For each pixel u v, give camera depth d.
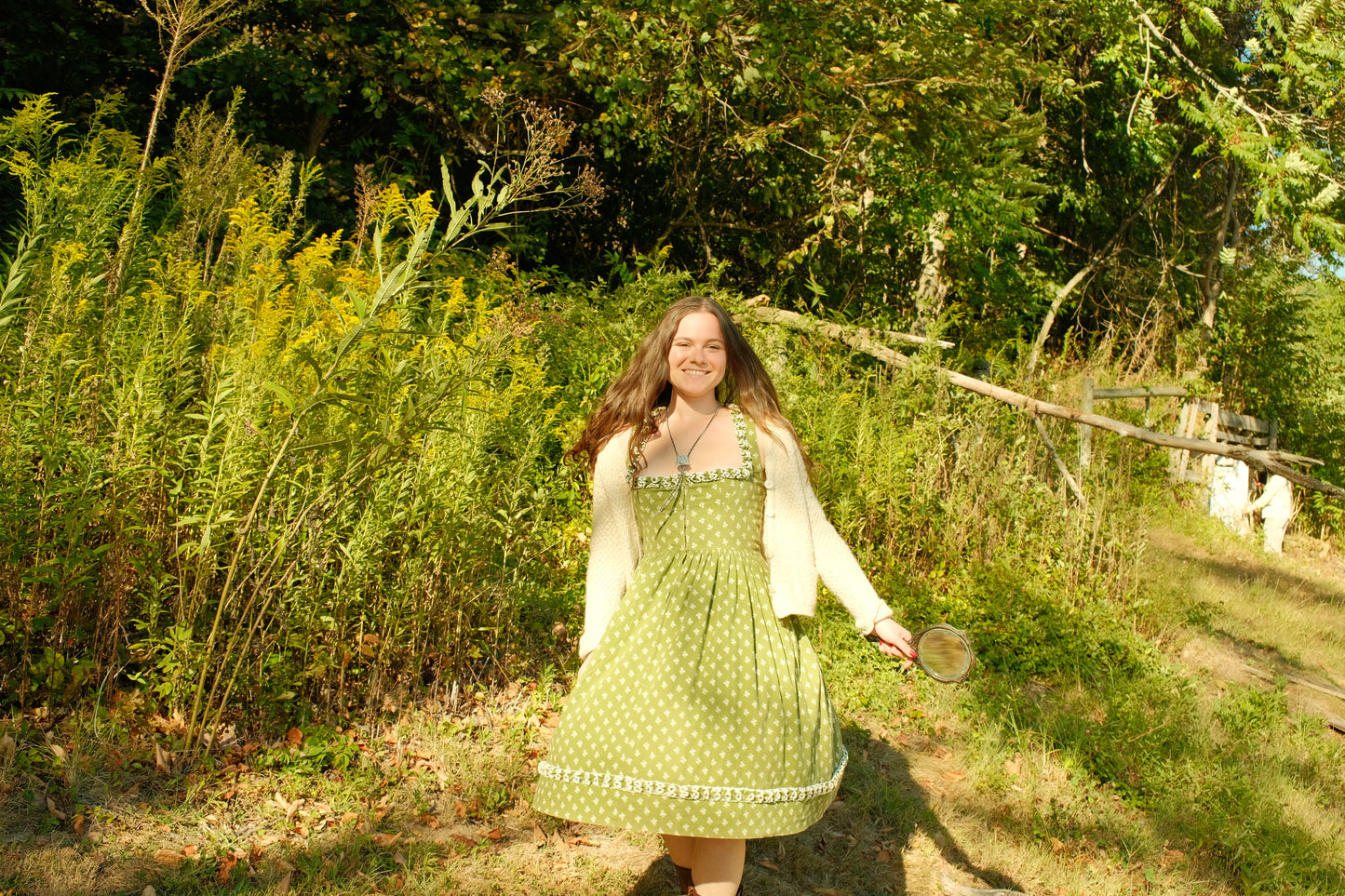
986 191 10.60
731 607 2.41
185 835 2.84
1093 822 3.85
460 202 9.30
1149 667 5.64
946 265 12.12
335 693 3.60
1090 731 4.54
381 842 3.00
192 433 3.40
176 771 3.07
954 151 9.66
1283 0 11.79
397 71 8.38
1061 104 14.30
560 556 4.93
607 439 2.59
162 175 4.42
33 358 3.12
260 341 3.14
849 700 4.55
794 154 10.13
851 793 3.77
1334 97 11.58
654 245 10.55
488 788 3.33
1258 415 14.02
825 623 5.04
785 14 8.67
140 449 3.15
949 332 12.05
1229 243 16.30
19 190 5.11
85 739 3.06
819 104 9.05
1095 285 16.66
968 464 6.62
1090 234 16.69
